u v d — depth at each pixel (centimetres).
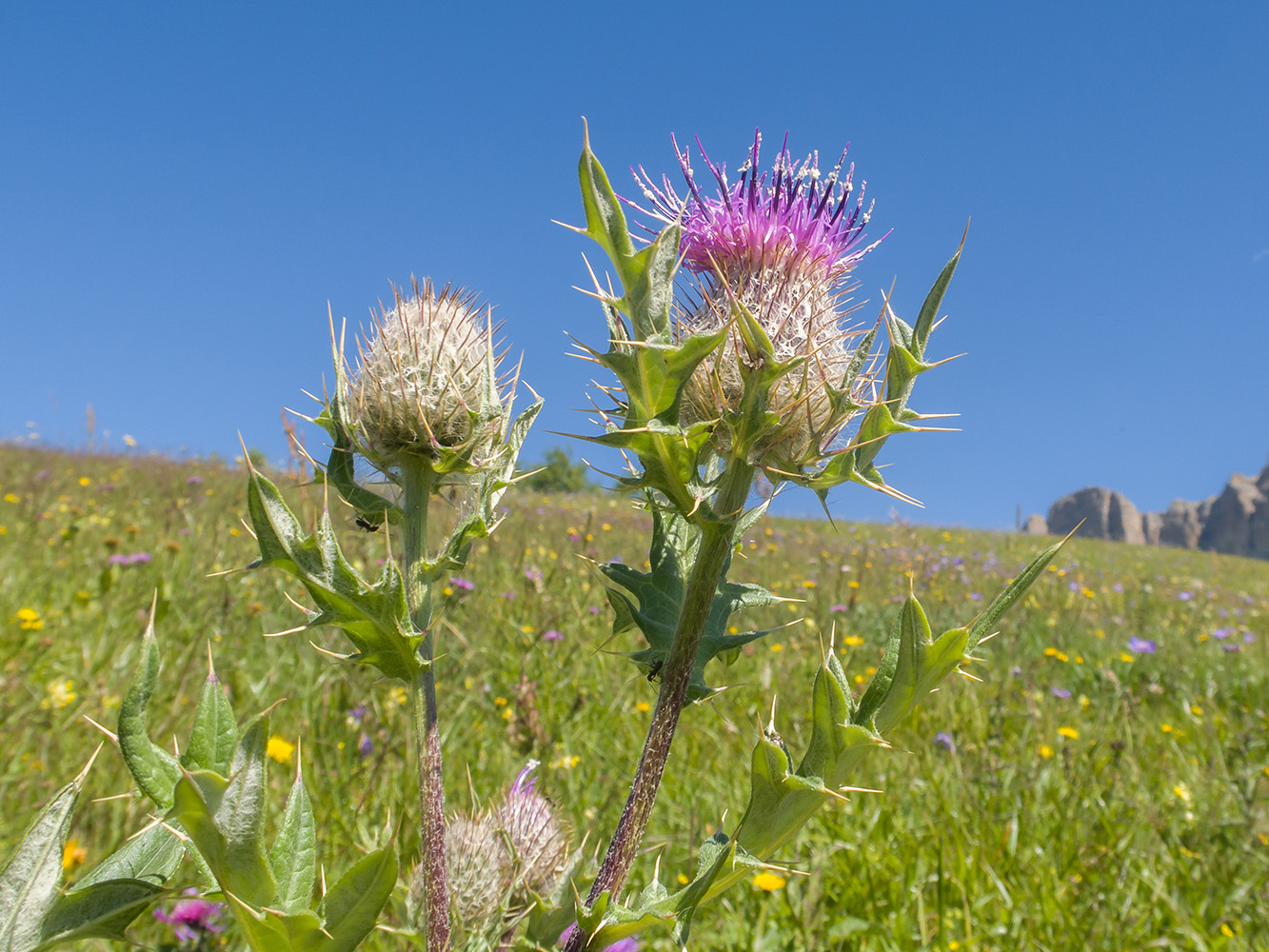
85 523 115
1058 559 247
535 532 146
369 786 53
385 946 40
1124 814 64
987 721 77
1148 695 98
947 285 28
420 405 26
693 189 32
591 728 75
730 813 60
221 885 20
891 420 26
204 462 231
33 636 73
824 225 31
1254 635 150
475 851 30
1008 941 48
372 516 27
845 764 25
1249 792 67
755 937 45
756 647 101
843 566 168
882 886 52
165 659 70
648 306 25
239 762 20
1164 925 52
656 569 29
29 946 20
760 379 25
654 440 25
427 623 26
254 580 97
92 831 46
